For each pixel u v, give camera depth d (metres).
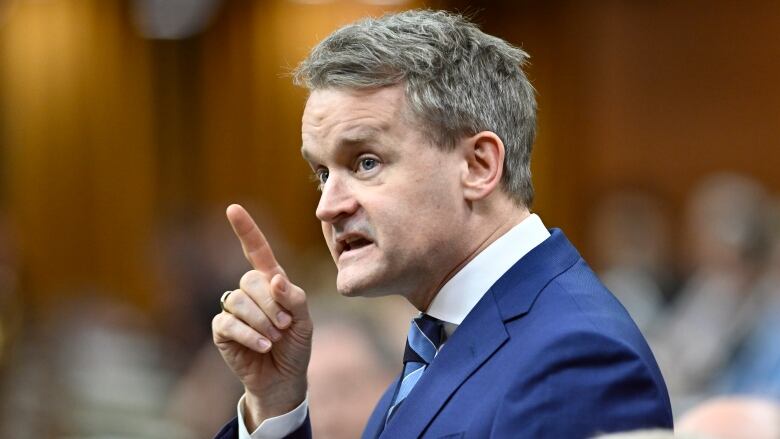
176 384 20.08
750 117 29.16
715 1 29.34
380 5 29.09
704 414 8.60
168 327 23.14
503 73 6.93
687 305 21.12
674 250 29.41
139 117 29.44
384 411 7.26
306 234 29.55
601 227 28.72
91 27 29.23
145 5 29.19
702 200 24.41
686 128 29.56
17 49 29.11
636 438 4.39
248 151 29.55
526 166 7.00
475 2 29.81
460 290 6.78
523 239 6.82
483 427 6.15
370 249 6.63
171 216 24.97
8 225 26.09
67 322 22.98
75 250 29.25
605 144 30.02
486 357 6.45
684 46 29.59
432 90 6.62
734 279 19.77
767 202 21.89
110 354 20.59
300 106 29.52
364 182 6.64
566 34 30.25
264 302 7.06
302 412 7.41
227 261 22.38
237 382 16.02
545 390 6.03
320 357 10.71
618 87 29.98
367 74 6.61
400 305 15.25
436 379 6.56
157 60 29.52
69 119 29.25
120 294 29.22
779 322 17.28
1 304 20.56
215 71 29.55
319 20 29.17
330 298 14.71
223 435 7.50
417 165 6.59
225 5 29.44
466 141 6.71
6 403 15.54
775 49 28.97
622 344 6.13
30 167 29.19
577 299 6.51
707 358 18.08
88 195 29.30
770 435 8.36
